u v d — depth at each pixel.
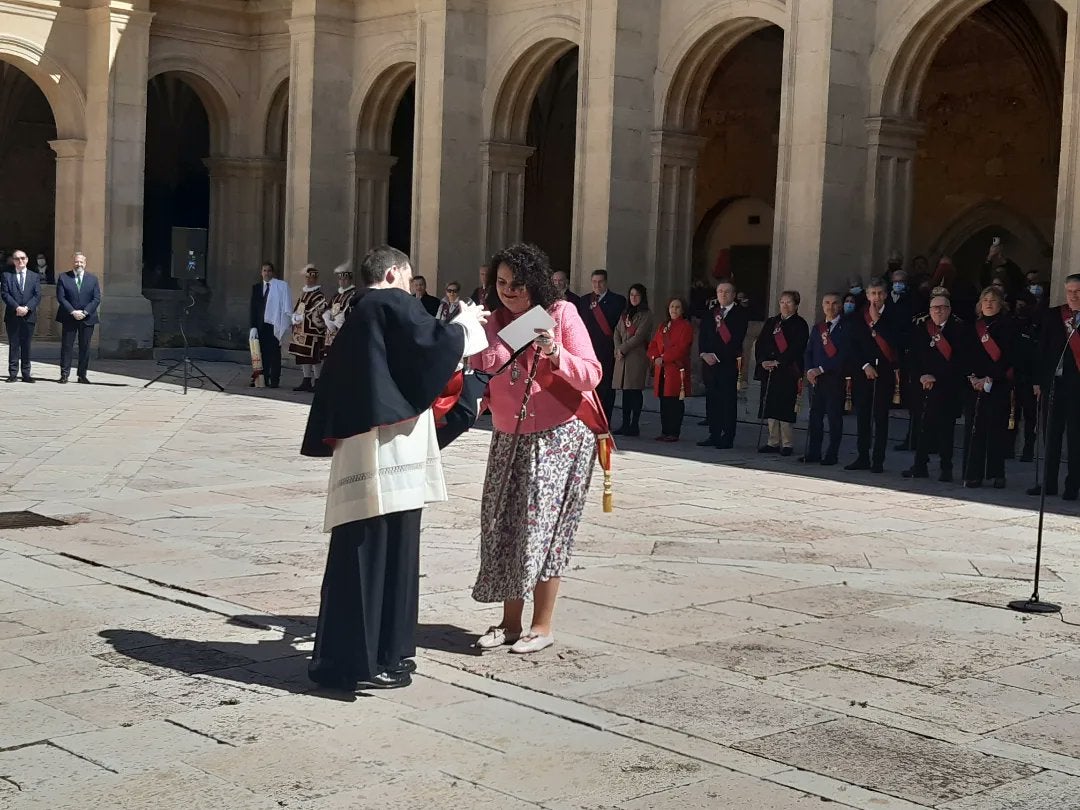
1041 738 5.53
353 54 27.55
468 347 5.98
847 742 5.40
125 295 28.98
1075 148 15.62
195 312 32.03
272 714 5.60
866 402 14.50
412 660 6.15
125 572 8.25
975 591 8.41
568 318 6.67
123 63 28.77
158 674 6.14
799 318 15.63
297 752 5.14
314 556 8.89
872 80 18.70
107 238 28.80
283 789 4.76
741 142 29.84
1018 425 15.69
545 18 23.45
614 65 21.45
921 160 26.22
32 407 18.09
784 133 18.86
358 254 27.69
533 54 24.12
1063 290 15.73
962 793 4.87
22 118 37.31
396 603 5.96
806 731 5.52
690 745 5.30
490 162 24.67
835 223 18.52
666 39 21.72
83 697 5.77
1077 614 7.84
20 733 5.29
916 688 6.21
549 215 33.03
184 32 30.11
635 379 17.27
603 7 21.61
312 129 27.23
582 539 9.84
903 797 4.81
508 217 25.00
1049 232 24.27
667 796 4.76
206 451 14.27
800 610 7.75
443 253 24.52
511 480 6.61
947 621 7.58
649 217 22.06
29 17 28.45
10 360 21.70
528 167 32.84
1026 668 6.62
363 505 5.83
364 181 27.69
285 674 6.19
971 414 13.46
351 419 5.79
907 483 13.66
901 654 6.82
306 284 22.45
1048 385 12.87
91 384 22.02
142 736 5.29
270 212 31.64
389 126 27.84
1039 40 23.77
